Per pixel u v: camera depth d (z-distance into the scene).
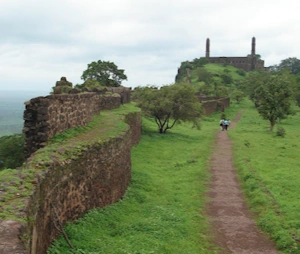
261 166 18.97
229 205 13.12
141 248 8.46
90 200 10.23
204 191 14.87
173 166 19.44
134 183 14.99
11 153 12.56
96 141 11.02
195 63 141.62
